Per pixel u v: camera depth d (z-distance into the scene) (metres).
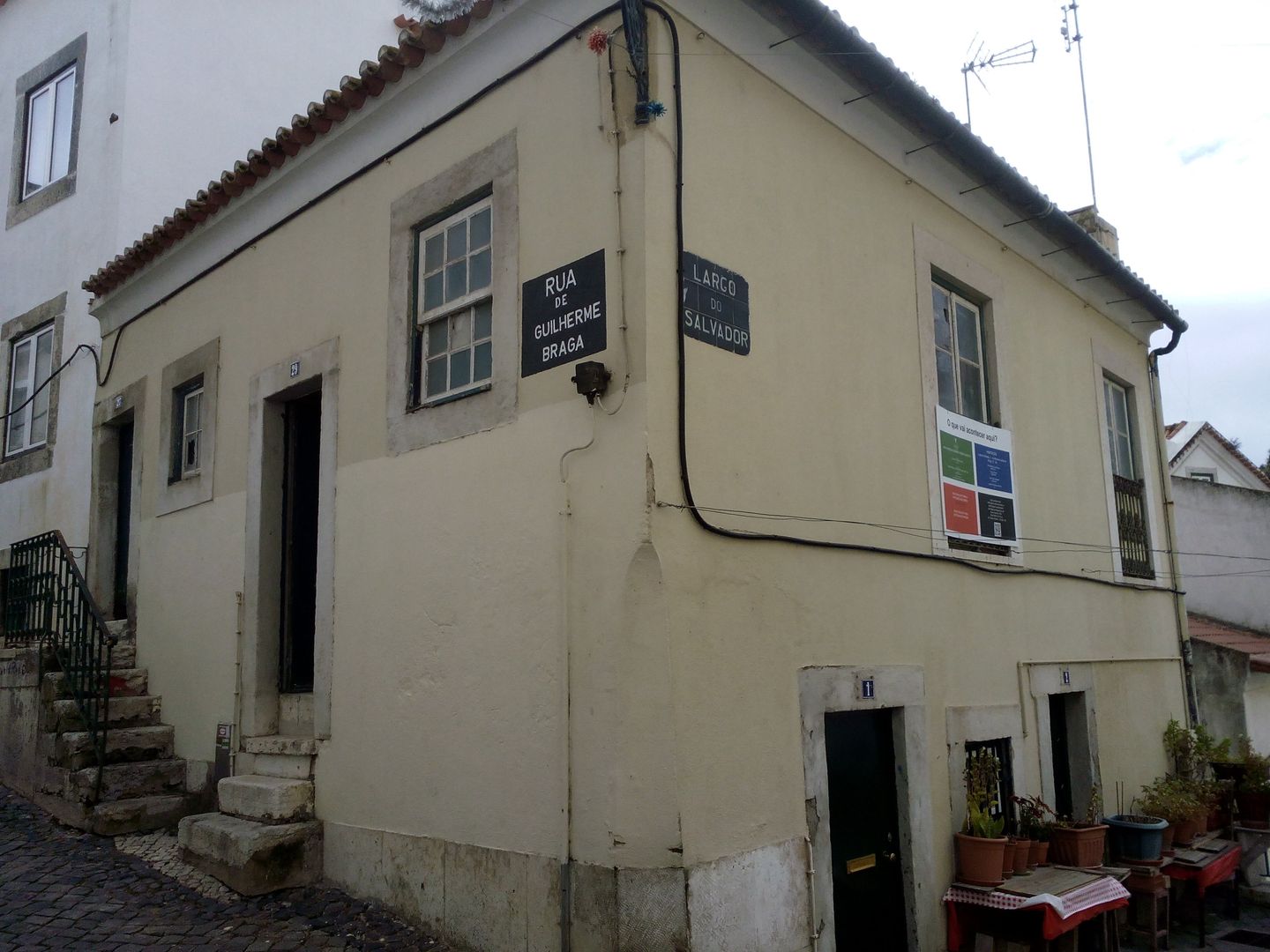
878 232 6.24
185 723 7.25
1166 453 10.21
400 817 5.28
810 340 5.47
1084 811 7.67
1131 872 6.99
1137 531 9.40
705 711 4.39
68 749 6.89
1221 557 12.93
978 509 6.84
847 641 5.36
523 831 4.59
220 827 5.74
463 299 5.48
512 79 5.30
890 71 5.83
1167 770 8.97
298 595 6.89
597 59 4.84
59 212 10.41
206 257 7.77
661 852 4.14
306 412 7.11
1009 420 7.46
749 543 4.80
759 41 5.36
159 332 8.36
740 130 5.18
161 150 10.02
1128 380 9.69
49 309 10.27
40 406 10.34
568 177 4.90
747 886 4.41
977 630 6.60
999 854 5.79
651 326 4.43
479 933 4.71
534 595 4.72
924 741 5.86
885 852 5.58
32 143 11.17
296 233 6.79
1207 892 8.59
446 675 5.13
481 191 5.44
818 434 5.42
